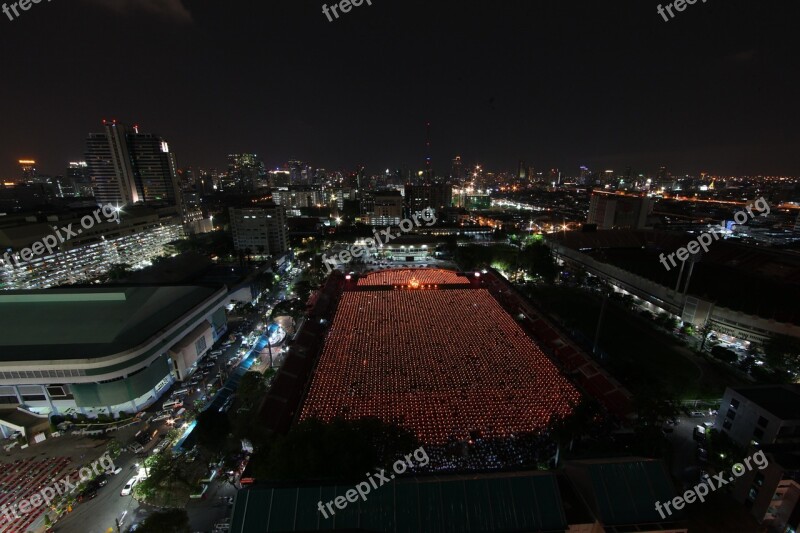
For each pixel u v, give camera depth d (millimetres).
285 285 156000
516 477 38000
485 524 35062
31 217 144000
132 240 177625
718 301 103250
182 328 90312
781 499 47562
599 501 36156
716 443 58625
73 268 145625
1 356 71250
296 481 43562
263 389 77125
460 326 110812
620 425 66000
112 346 74625
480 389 79125
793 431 53500
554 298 135625
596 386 78438
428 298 134750
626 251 169500
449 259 197500
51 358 70562
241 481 52750
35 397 71875
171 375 86188
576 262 169500
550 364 89188
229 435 61125
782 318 92125
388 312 121625
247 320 121125
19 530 50719
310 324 107250
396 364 89250
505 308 125188
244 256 178625
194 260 147375
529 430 67062
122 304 86000
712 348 90688
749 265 136000
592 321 114875
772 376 81375
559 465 56344
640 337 104312
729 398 62688
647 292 126125
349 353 94688
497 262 170250
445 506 35969
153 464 56156
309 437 49781
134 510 53594
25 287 128000
